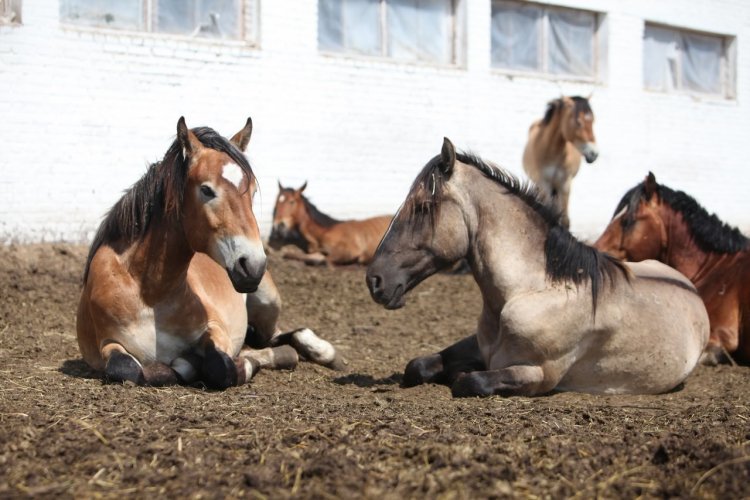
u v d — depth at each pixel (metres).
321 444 3.24
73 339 6.27
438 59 12.50
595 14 14.04
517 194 4.58
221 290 5.02
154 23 10.16
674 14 14.72
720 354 5.82
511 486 2.86
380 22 11.95
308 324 7.59
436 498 2.73
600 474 3.04
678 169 15.01
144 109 10.02
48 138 9.41
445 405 4.12
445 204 4.47
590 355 4.60
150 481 2.87
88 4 9.71
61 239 9.48
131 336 4.47
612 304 4.58
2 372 4.83
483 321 4.70
